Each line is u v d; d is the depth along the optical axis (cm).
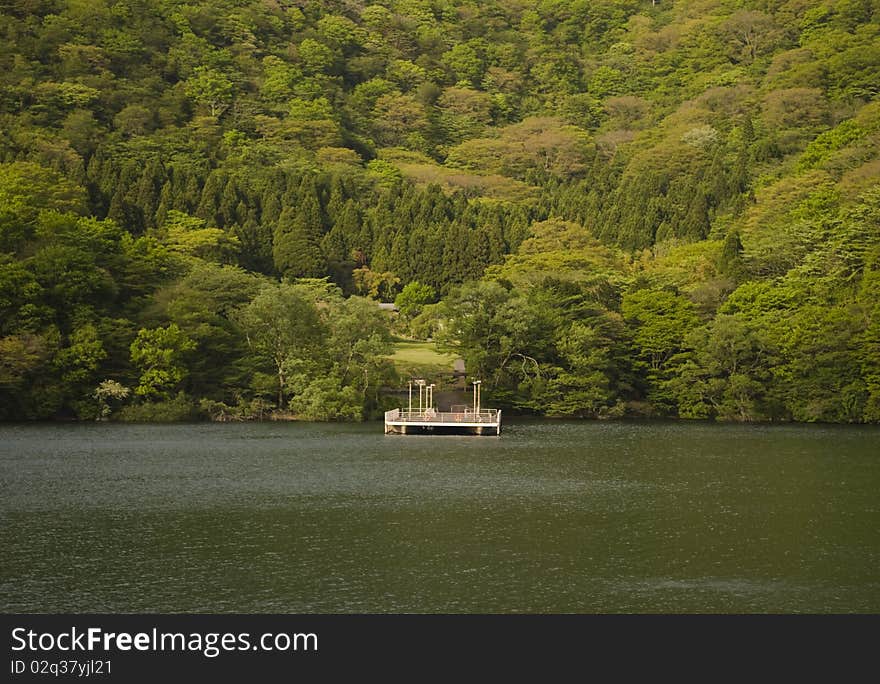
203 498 9081
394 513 8475
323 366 16762
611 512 8575
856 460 11794
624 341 17988
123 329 15912
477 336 17738
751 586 6431
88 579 6481
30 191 19838
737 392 16875
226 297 17475
